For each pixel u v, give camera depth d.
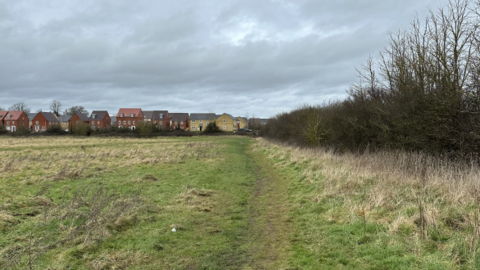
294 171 14.23
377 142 16.97
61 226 6.52
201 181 12.41
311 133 22.48
